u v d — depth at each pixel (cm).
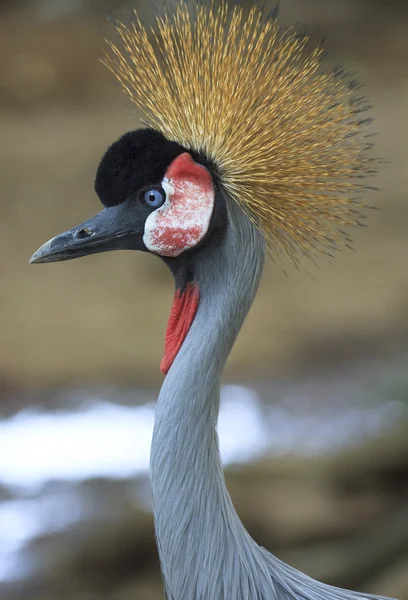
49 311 1730
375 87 2928
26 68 2975
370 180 2266
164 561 489
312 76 510
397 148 2448
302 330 1634
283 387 1436
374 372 1448
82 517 1073
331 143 507
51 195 2261
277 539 1002
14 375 1495
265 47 520
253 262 498
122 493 1126
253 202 497
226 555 482
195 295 504
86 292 1811
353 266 1880
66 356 1562
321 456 1138
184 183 489
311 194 504
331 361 1520
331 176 507
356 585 897
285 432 1276
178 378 487
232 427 1305
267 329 1642
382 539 903
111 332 1645
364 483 1101
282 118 501
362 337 1597
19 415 1377
